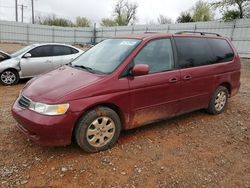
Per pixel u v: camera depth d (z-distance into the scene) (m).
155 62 4.23
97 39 42.16
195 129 4.77
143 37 4.34
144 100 4.05
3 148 3.79
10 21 35.56
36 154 3.65
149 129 4.64
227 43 5.70
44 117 3.28
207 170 3.48
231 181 3.29
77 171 3.29
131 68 3.90
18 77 8.65
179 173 3.37
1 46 29.41
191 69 4.68
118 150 3.83
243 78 11.62
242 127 5.00
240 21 22.11
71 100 3.36
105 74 3.77
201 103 5.07
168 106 4.43
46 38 38.62
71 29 40.22
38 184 3.04
